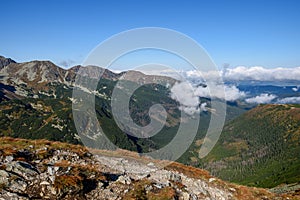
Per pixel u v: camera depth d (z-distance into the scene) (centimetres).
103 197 1841
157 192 1998
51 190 1730
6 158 2078
